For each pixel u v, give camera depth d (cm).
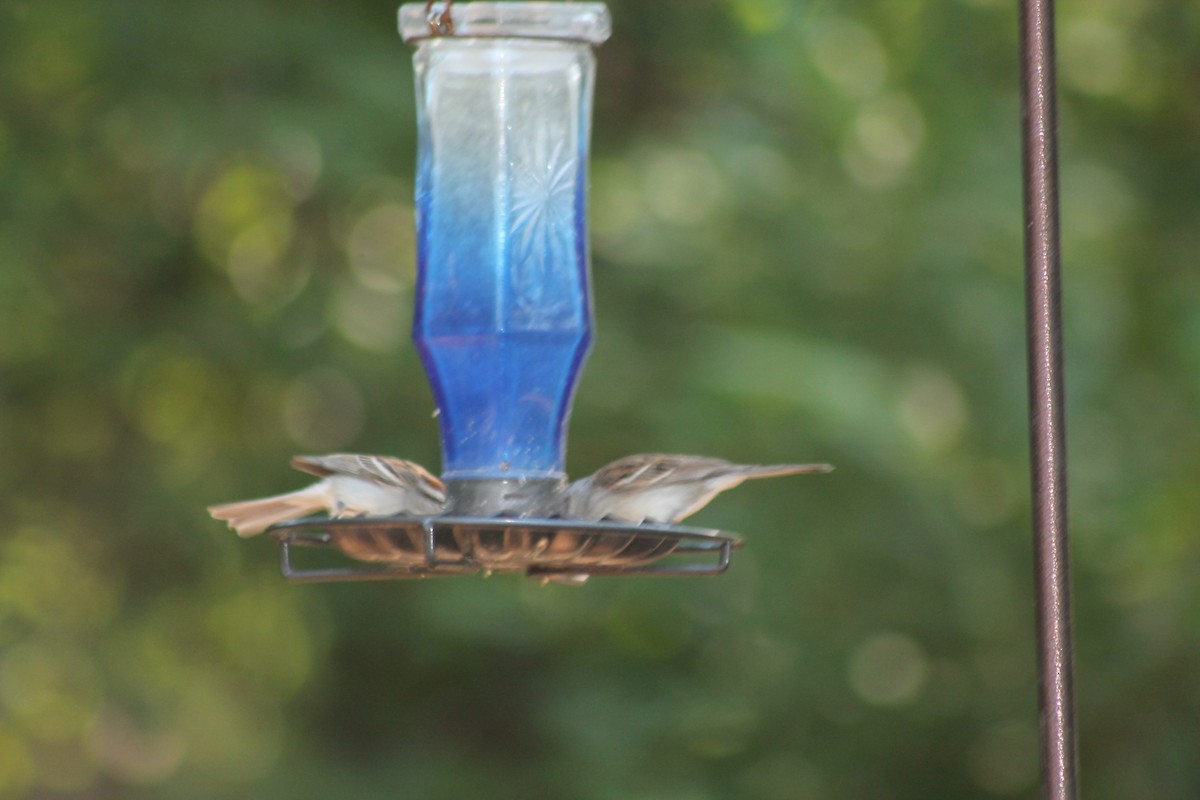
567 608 1532
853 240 1564
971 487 1573
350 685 1648
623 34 1620
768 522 1501
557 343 801
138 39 1513
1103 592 1623
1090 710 1608
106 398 1614
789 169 1584
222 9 1506
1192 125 1723
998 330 1543
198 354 1576
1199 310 1627
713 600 1552
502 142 805
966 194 1584
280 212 1616
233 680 1689
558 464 804
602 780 1502
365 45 1513
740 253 1543
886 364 1521
